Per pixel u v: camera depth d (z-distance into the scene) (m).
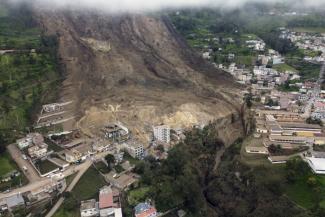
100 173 177.25
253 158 187.00
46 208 152.12
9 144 194.75
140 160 189.25
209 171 198.62
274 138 197.38
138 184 170.62
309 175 168.62
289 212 154.00
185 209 169.25
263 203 163.12
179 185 167.88
